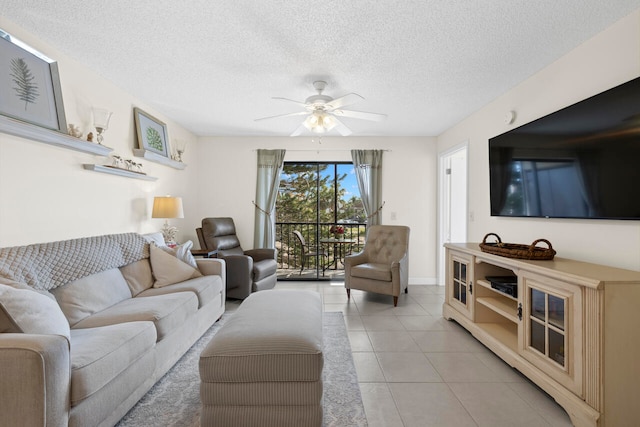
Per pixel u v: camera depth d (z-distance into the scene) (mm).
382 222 4672
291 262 5230
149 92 3020
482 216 3381
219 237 4086
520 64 2402
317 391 1424
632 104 1659
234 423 1426
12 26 1904
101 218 2668
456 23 1883
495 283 2354
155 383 1885
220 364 1415
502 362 2211
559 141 2160
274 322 1665
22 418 1070
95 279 2062
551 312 1747
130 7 1758
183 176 4258
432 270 4680
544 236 2439
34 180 2045
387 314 3262
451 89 2902
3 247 1850
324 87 2754
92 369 1290
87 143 2340
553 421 1587
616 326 1429
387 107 3398
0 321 1231
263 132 4512
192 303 2311
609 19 1830
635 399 1429
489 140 3014
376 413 1646
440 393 1830
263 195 4668
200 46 2170
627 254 1765
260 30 1971
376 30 1960
